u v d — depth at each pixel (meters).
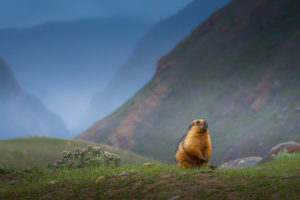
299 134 159.00
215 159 179.62
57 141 116.38
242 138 184.50
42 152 98.31
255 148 170.00
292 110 185.38
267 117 191.75
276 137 167.62
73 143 116.56
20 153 90.81
